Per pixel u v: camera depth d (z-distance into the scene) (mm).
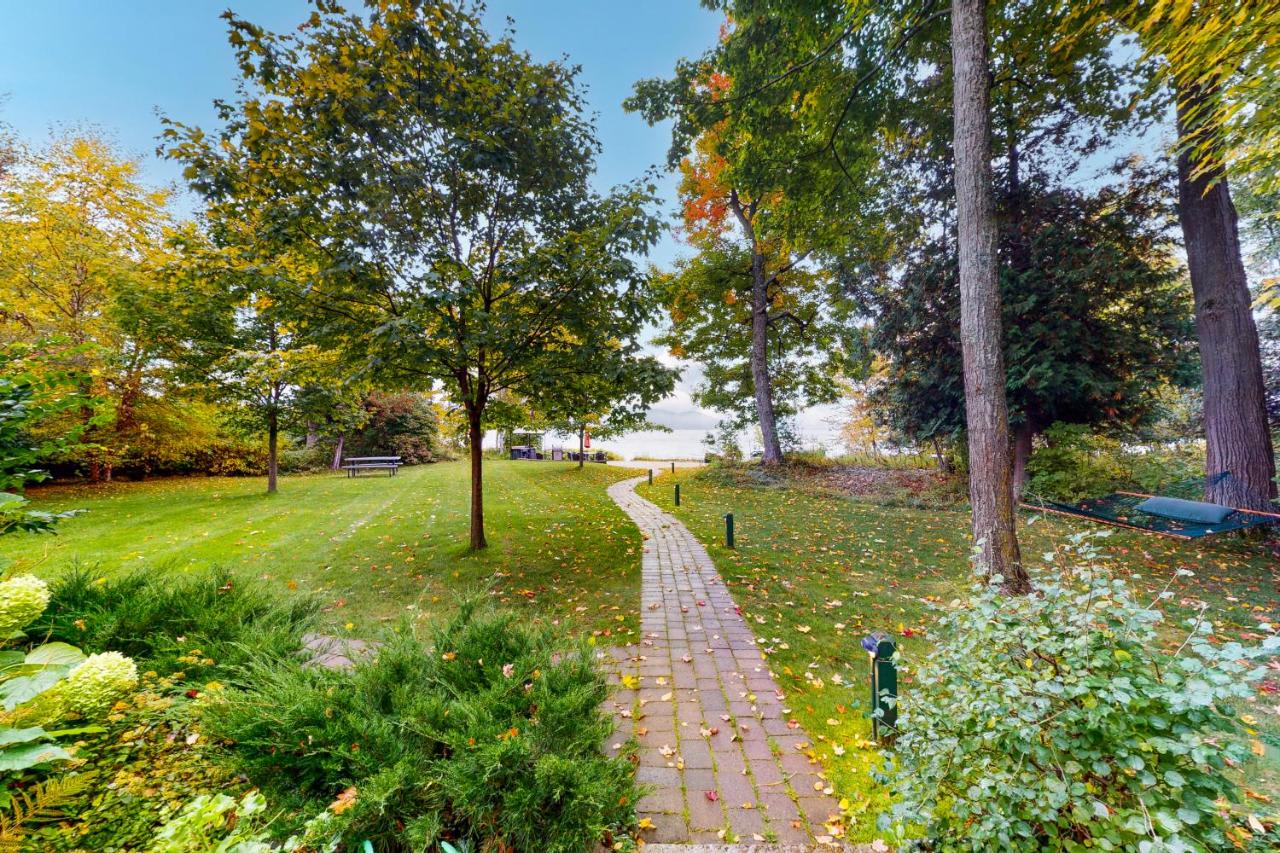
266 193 4637
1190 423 10844
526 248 5562
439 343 5062
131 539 7094
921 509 9234
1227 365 6340
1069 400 8258
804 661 3645
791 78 6992
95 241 12328
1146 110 6930
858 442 16734
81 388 2189
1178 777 1271
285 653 2623
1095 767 1430
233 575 3502
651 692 3232
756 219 9719
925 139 8367
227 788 1679
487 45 5398
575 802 1649
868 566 5922
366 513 9383
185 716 1924
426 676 2408
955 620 1919
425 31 4855
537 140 5258
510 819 1629
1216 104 3996
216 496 11664
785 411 16266
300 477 17250
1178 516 5613
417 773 1715
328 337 5340
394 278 5363
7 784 1354
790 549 6730
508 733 1870
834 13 6453
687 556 6441
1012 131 7871
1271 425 8820
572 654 2896
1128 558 5688
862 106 7328
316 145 4641
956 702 1715
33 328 11266
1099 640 1565
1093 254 7469
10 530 1946
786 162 7883
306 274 5605
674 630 4211
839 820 2109
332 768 1743
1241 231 8695
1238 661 1276
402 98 4918
